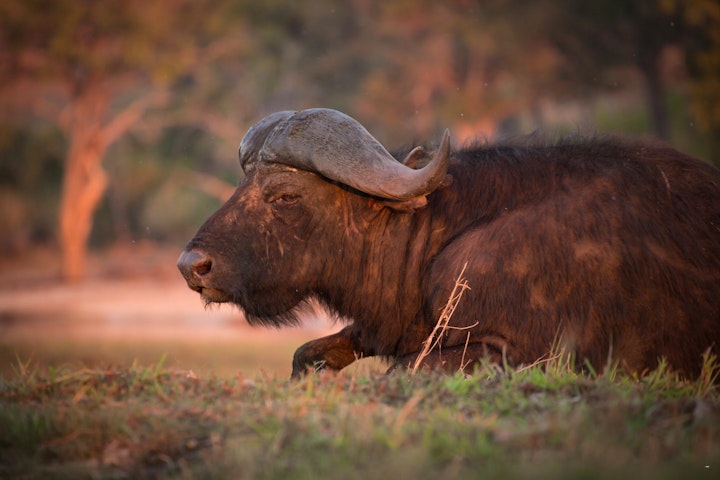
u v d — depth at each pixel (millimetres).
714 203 25031
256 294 26125
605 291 23969
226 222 25875
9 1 132875
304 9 160000
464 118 141375
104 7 136500
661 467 16094
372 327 27047
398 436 17422
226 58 154500
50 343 73000
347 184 25156
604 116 144500
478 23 138875
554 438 17438
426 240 26297
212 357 64625
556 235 24406
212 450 18109
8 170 187625
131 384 21781
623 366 23781
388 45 154125
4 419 19250
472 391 20688
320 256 26281
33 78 144500
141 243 192875
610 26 131375
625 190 24906
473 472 16172
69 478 17609
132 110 154500
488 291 24281
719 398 20938
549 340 23891
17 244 197375
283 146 25781
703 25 123125
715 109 119625
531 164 26031
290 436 17938
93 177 156250
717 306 24016
